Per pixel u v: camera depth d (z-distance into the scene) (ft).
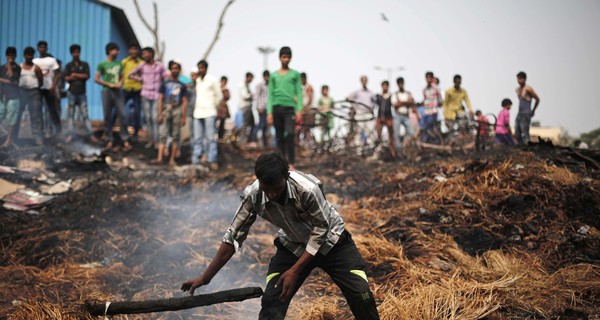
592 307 12.65
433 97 36.19
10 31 43.80
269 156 9.05
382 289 14.58
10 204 21.42
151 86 34.04
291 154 27.76
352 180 27.07
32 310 12.57
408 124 35.91
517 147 28.37
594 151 24.81
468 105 35.88
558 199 19.16
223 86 40.91
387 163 31.91
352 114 34.53
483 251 17.01
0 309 13.09
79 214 21.03
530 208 18.97
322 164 32.19
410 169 27.14
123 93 35.50
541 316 12.31
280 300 9.89
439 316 12.40
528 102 33.09
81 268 16.38
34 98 29.17
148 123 34.45
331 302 13.89
